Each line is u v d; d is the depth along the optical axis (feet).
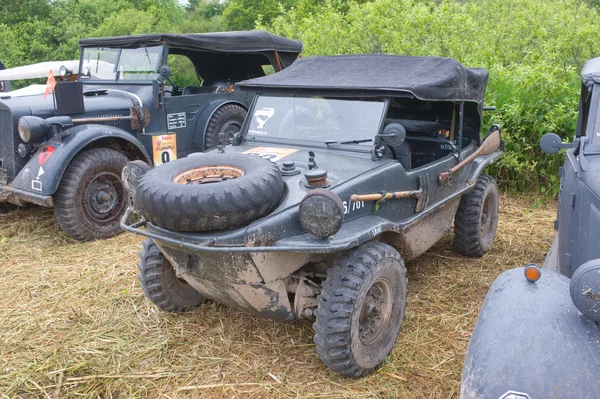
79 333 13.82
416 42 31.50
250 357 12.57
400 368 12.11
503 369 7.00
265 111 15.33
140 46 24.59
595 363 6.88
